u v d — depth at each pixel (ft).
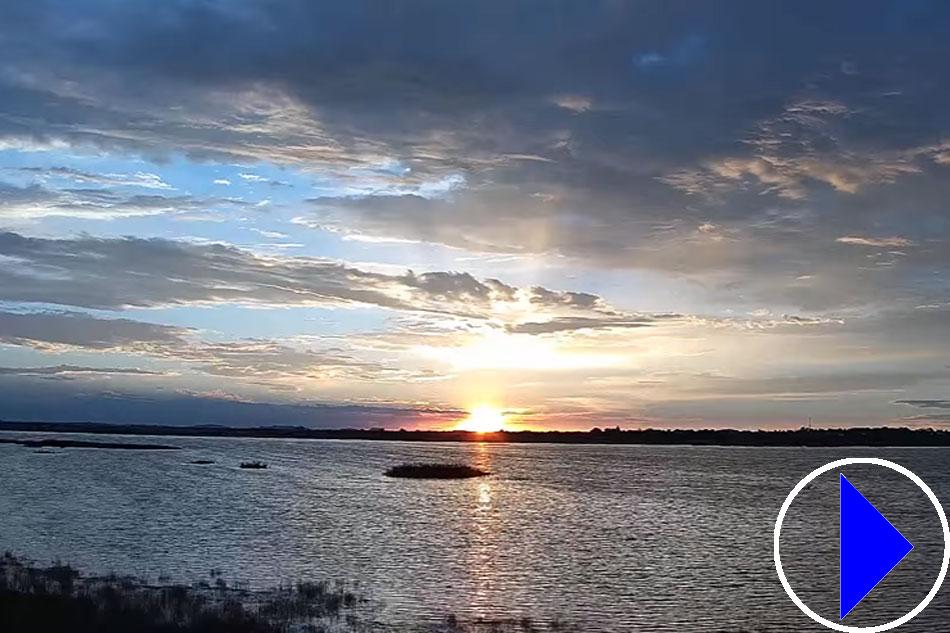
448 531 206.80
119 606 89.71
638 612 114.42
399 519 233.96
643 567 154.40
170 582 125.49
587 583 136.26
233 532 195.83
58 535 181.68
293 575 137.69
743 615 114.01
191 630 83.35
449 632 98.37
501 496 326.44
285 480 400.06
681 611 115.75
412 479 425.69
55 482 341.62
